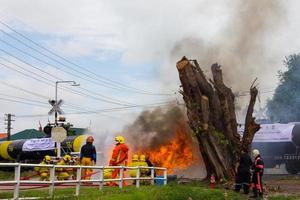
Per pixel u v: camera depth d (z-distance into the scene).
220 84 24.86
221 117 24.47
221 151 23.70
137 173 18.59
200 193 16.81
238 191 20.69
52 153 41.25
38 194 13.77
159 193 15.07
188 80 23.89
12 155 44.22
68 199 12.88
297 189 23.58
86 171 19.95
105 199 12.88
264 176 33.94
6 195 12.94
